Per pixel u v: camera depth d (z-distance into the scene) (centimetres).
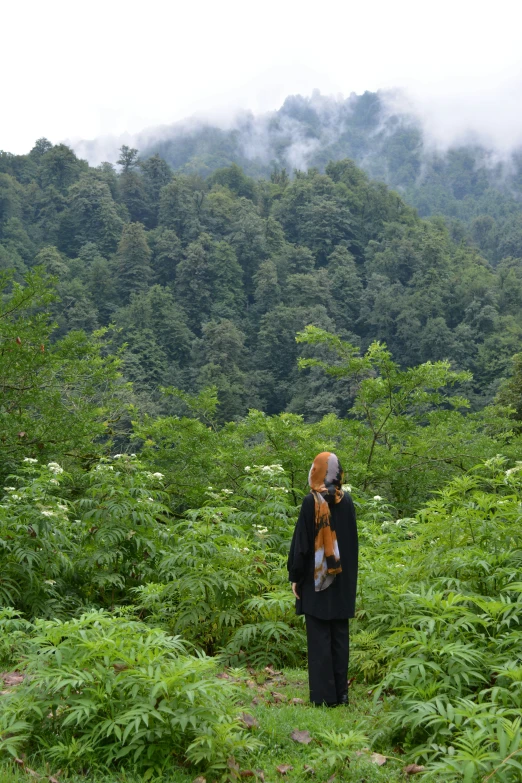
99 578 565
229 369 10912
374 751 333
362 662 447
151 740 294
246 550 546
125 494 600
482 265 16200
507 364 10138
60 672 306
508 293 13362
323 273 13975
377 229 17538
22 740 298
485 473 1229
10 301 1238
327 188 17875
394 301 12888
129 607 511
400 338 12650
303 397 10100
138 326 11394
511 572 418
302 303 13488
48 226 16312
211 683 312
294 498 1112
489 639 381
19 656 431
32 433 1104
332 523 415
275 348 11950
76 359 1422
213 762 292
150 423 1550
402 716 336
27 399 1188
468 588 432
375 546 641
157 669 306
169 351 11356
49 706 308
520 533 459
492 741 281
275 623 492
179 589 509
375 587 499
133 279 13788
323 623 410
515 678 314
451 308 12962
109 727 295
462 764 271
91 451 1179
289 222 17600
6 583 518
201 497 1207
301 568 418
